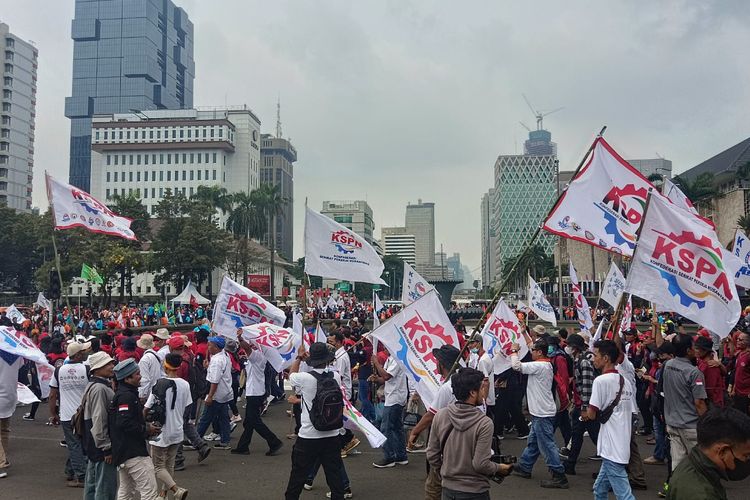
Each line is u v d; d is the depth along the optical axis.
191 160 132.00
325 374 6.46
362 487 7.84
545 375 7.90
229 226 70.06
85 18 182.25
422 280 12.93
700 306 6.29
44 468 8.87
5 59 118.62
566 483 7.77
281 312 10.09
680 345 7.02
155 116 137.38
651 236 6.57
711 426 2.76
